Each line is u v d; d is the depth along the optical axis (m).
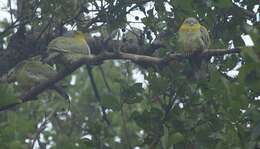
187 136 11.45
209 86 11.44
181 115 12.14
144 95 13.24
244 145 9.48
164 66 12.70
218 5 11.83
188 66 12.64
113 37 13.71
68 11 13.59
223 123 10.70
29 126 10.55
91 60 12.48
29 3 13.93
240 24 12.70
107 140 12.39
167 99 13.52
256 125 9.18
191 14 12.95
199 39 13.20
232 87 9.89
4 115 14.13
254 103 10.09
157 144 11.77
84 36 14.86
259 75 8.80
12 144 10.24
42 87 12.84
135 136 14.09
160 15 13.66
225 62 12.38
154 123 12.10
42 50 14.83
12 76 14.73
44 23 14.67
